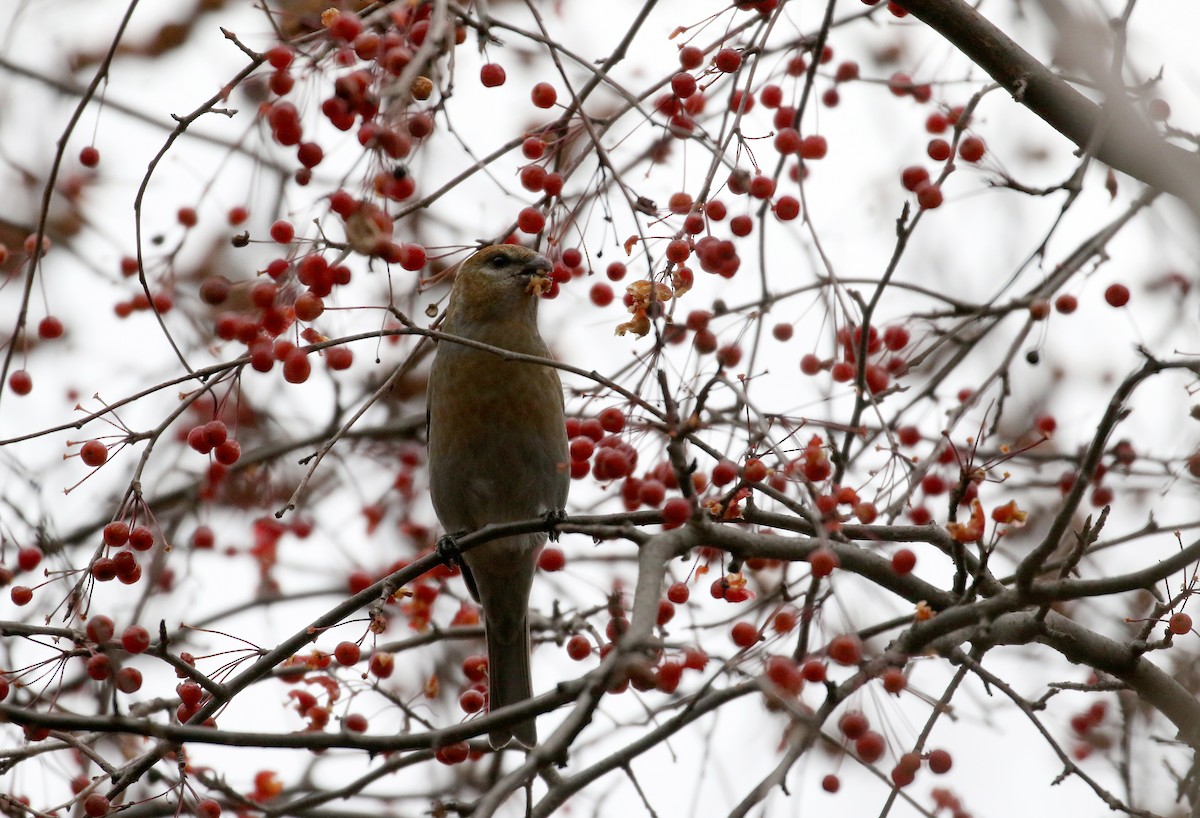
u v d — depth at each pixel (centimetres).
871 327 1096
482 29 775
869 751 734
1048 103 920
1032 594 780
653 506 826
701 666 738
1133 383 743
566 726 666
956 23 916
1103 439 747
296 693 1021
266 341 809
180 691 855
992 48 916
